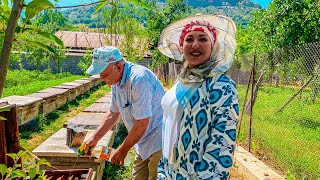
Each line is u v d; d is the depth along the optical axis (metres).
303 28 9.16
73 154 4.34
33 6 1.24
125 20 17.14
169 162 2.15
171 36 2.44
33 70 34.56
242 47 17.33
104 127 3.73
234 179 6.16
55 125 10.01
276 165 6.45
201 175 1.88
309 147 7.19
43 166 4.33
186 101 2.03
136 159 3.74
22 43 1.40
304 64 7.26
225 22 2.09
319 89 7.80
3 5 1.38
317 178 5.36
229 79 1.97
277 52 8.34
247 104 10.23
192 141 1.99
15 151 3.24
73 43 37.25
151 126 3.47
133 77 3.28
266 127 8.96
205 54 2.03
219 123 1.88
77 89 15.58
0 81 1.15
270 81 9.56
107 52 3.24
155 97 3.46
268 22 9.83
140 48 18.58
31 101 9.20
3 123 3.12
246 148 7.70
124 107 3.43
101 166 5.14
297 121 9.31
